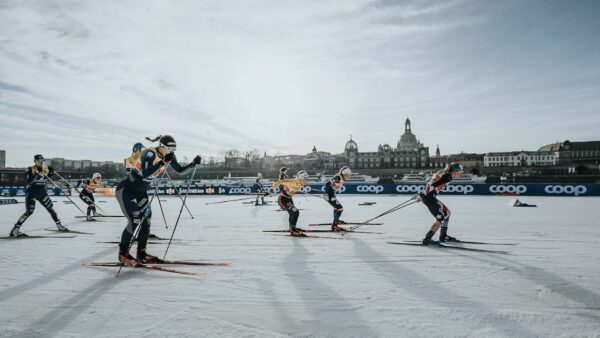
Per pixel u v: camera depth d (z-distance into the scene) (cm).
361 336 283
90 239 752
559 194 2573
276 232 838
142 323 310
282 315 326
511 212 1322
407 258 549
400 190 3034
